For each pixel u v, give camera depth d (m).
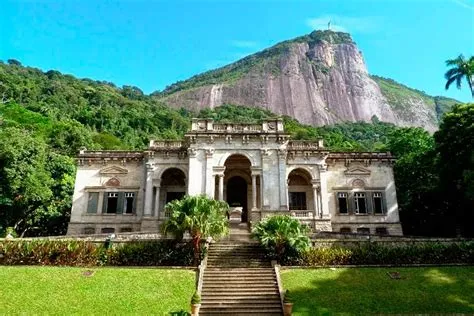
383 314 21.03
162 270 26.03
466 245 29.25
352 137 151.00
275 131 40.03
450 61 48.09
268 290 23.77
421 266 27.53
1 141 38.78
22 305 20.91
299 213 39.09
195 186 38.06
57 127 82.06
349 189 43.06
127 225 41.16
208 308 21.89
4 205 40.00
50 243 28.03
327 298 22.81
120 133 109.69
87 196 42.19
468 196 32.28
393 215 42.34
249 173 43.84
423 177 47.16
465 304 22.12
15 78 129.00
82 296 22.22
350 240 29.84
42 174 40.81
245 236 33.62
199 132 39.31
